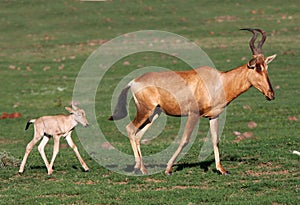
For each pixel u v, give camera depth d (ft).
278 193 106.32
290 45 351.46
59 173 127.24
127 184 115.96
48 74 319.88
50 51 372.99
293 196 103.40
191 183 115.14
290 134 187.62
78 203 103.86
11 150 171.53
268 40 365.81
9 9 465.47
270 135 186.70
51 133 125.59
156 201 102.83
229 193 107.34
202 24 420.36
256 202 99.71
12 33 419.54
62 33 416.46
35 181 120.47
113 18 440.86
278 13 438.40
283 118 217.56
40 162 140.77
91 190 111.34
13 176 125.29
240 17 433.48
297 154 135.44
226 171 121.29
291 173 120.98
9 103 268.82
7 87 297.94
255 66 118.11
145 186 114.42
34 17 449.06
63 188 112.88
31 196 109.19
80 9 462.19
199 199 103.24
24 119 234.79
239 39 376.27
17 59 356.18
